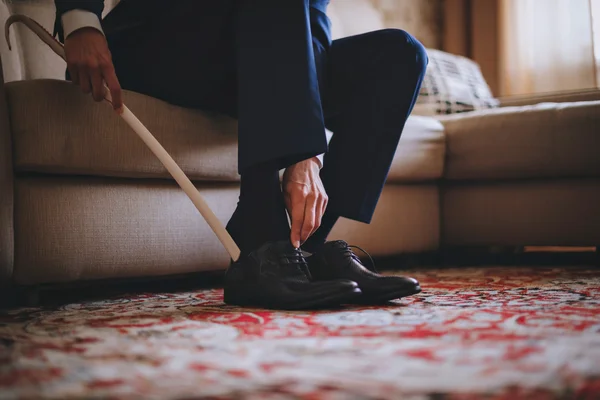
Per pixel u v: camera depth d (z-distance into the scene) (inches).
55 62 57.0
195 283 58.6
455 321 32.9
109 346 27.5
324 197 40.0
